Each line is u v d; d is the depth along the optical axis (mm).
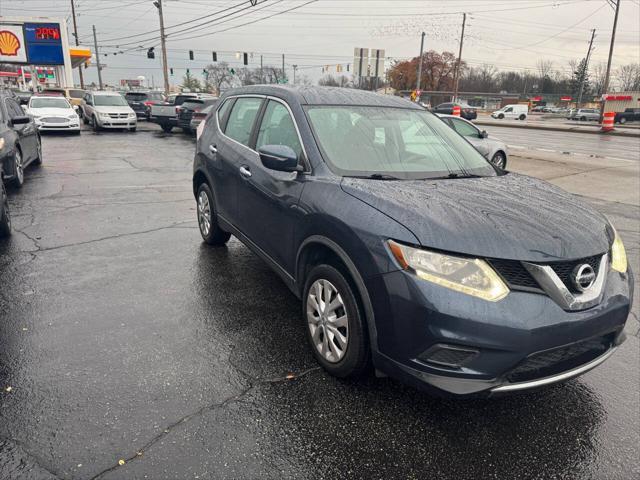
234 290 4242
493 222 2482
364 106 3850
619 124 42281
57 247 5219
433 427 2586
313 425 2564
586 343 2520
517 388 2338
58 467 2199
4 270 4500
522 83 118125
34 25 32281
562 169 12109
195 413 2607
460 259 2305
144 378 2893
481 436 2535
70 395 2701
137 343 3287
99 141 16328
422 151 3604
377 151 3420
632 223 7176
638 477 2301
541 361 2395
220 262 4914
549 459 2395
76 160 11852
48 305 3801
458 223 2434
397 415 2668
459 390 2320
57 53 33156
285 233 3350
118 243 5430
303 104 3623
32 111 17359
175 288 4242
